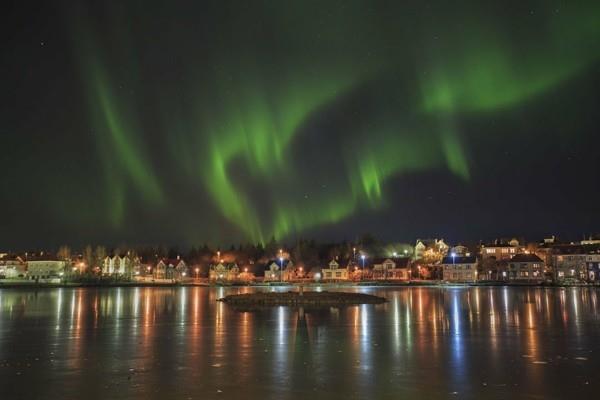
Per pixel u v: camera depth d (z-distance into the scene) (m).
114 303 72.12
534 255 195.88
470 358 25.83
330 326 40.88
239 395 18.70
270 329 38.88
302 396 18.56
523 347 29.38
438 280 194.38
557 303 69.19
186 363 24.58
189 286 163.50
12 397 18.47
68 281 187.38
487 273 199.12
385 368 23.36
